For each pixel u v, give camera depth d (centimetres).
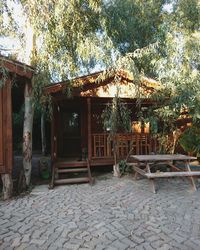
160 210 441
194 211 435
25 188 603
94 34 649
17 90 786
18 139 1416
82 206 472
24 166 622
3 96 574
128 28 1134
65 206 475
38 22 587
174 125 901
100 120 956
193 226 371
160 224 380
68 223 391
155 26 1187
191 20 1012
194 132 875
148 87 780
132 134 813
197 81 712
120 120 760
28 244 327
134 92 757
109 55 645
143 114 856
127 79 789
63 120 974
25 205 487
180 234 345
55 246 320
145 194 544
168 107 765
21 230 370
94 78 745
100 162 783
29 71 594
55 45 614
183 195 533
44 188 620
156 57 728
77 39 635
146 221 393
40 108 679
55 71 629
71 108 971
